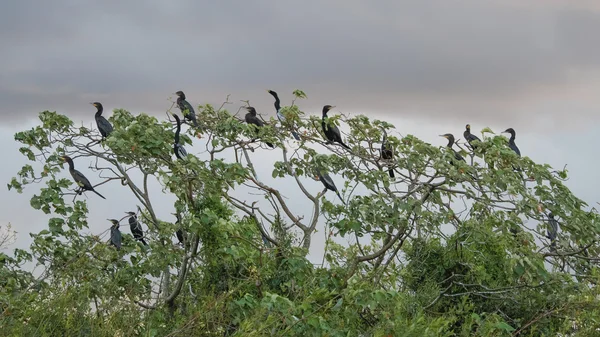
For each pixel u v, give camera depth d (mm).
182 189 13672
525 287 13727
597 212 13891
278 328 9273
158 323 12195
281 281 13289
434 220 13508
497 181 13133
